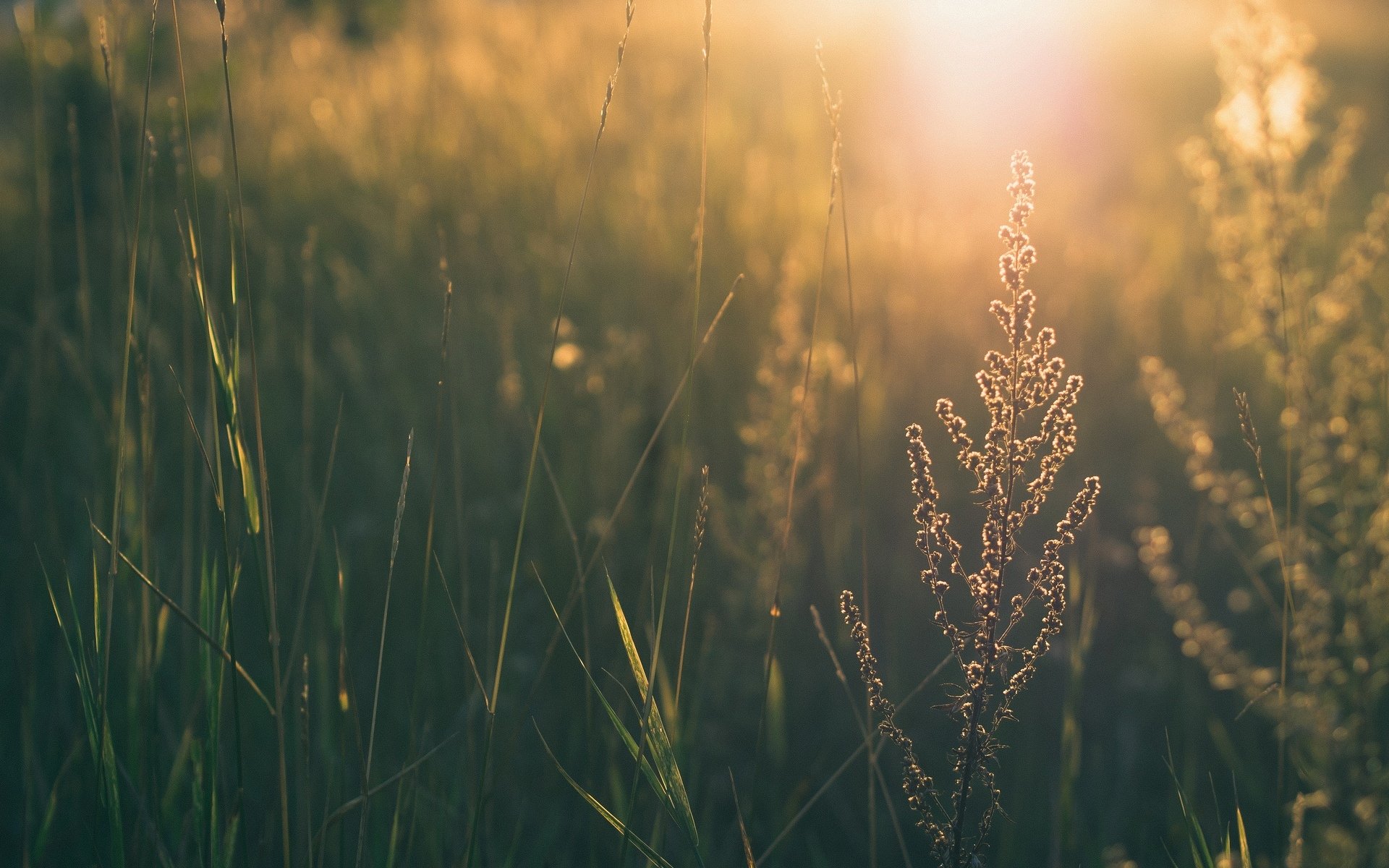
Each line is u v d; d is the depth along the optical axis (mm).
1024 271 1080
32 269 4145
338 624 1605
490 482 2891
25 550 1896
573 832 1785
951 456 3248
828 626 2625
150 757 1405
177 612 1175
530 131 5055
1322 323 2025
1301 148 2035
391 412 3145
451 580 2393
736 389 3316
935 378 3594
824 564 2799
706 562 2520
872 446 3129
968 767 1150
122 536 1641
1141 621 2775
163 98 4496
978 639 1139
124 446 1600
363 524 2609
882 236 4043
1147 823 2172
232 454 1268
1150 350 3766
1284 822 1977
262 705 2049
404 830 1562
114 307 1686
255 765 1938
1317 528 2398
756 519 2402
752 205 4504
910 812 2199
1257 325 2012
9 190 5141
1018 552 2918
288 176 4645
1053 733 2451
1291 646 2494
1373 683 1746
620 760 1866
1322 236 2271
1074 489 3176
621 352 3020
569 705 2168
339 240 4406
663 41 6383
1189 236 4945
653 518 2662
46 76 4555
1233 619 2775
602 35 6031
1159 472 3309
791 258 2787
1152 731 2451
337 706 1917
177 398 2826
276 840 1649
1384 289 2682
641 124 5410
